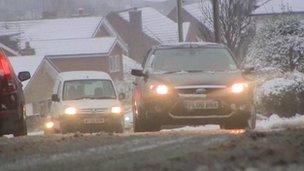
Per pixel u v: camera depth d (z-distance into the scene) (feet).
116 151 64.39
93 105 182.60
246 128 114.52
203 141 69.00
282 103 197.06
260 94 199.62
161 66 128.57
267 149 55.57
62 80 192.24
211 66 128.98
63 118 180.86
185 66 128.47
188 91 117.91
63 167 55.42
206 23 413.39
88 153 64.23
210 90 118.11
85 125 181.37
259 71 272.51
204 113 117.60
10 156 66.90
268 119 177.99
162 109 117.60
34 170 55.36
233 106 118.52
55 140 82.12
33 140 84.28
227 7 383.45
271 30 306.35
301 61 290.76
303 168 44.83
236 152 55.06
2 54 112.57
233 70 127.95
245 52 379.76
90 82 191.31
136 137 81.25
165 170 48.01
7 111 109.81
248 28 390.83
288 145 59.21
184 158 53.52
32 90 528.22
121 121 184.96
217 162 49.88
